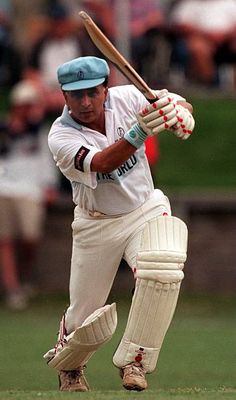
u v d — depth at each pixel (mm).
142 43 54062
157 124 22203
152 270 22703
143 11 54531
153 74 55344
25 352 35625
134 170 23578
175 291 23016
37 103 47781
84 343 23781
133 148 22453
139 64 54188
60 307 46719
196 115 55500
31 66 51562
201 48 56188
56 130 23422
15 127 47375
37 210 47312
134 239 23594
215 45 56375
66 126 23406
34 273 49562
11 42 56250
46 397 21234
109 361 34219
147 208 23734
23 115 47531
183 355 35031
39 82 50094
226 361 33906
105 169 22656
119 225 23672
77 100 22797
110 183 23344
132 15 54406
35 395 21719
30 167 47406
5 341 37938
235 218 48875
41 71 50906
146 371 23281
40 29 53625
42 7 58562
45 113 48594
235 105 56500
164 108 22188
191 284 49062
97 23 52625
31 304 47281
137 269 22938
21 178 47125
